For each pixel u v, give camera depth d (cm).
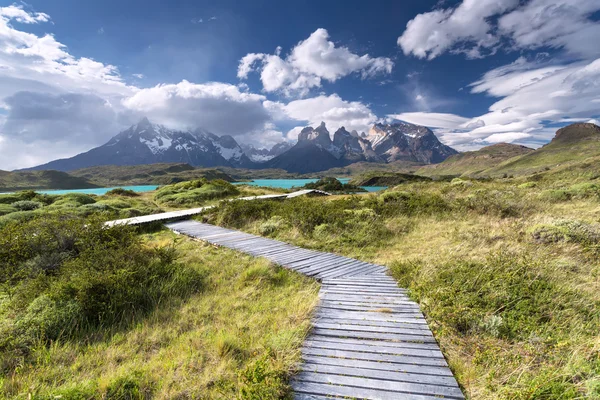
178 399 352
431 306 538
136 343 497
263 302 639
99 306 567
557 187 1933
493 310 517
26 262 769
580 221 945
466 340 453
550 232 872
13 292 639
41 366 420
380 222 1260
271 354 402
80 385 369
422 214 1392
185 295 687
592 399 297
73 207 1873
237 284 738
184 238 1232
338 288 673
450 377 360
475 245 918
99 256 751
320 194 3609
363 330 476
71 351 463
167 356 448
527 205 1383
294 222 1304
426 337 452
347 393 334
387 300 597
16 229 883
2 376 400
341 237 1123
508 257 697
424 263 770
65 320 518
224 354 436
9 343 448
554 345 395
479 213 1357
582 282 618
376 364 386
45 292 585
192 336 504
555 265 672
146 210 2005
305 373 370
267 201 1753
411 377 360
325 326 492
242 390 332
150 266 782
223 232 1295
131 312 595
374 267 835
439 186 2486
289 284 744
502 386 340
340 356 404
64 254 823
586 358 370
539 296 542
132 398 354
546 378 333
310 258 919
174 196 2695
